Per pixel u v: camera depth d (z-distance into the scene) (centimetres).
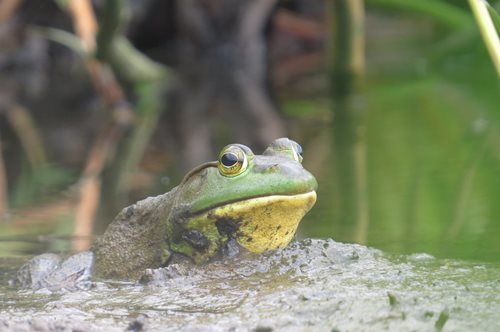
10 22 2136
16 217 1052
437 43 2270
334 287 629
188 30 2280
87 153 1456
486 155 1299
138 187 1189
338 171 1232
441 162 1259
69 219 1034
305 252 710
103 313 618
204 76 2202
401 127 1549
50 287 724
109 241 764
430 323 552
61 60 2169
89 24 1717
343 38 1947
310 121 1642
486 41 693
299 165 698
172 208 722
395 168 1235
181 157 1377
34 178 1284
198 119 1708
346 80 1969
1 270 810
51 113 1848
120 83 1891
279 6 2333
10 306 656
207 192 696
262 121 1659
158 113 1797
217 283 669
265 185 677
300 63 2294
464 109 1695
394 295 585
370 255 722
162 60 2309
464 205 1012
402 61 2230
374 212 995
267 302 609
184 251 717
